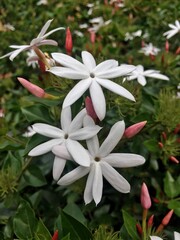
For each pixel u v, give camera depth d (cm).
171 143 13
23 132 19
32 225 10
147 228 11
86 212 14
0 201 14
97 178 10
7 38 31
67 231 10
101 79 10
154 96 15
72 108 11
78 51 21
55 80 12
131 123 13
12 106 21
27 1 35
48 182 14
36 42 12
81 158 10
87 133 10
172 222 14
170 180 13
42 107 12
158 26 27
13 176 12
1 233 12
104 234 10
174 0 29
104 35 27
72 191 14
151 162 13
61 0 34
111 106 12
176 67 20
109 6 31
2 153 15
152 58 20
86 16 32
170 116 13
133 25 28
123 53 27
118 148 11
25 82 11
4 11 35
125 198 14
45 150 10
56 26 30
